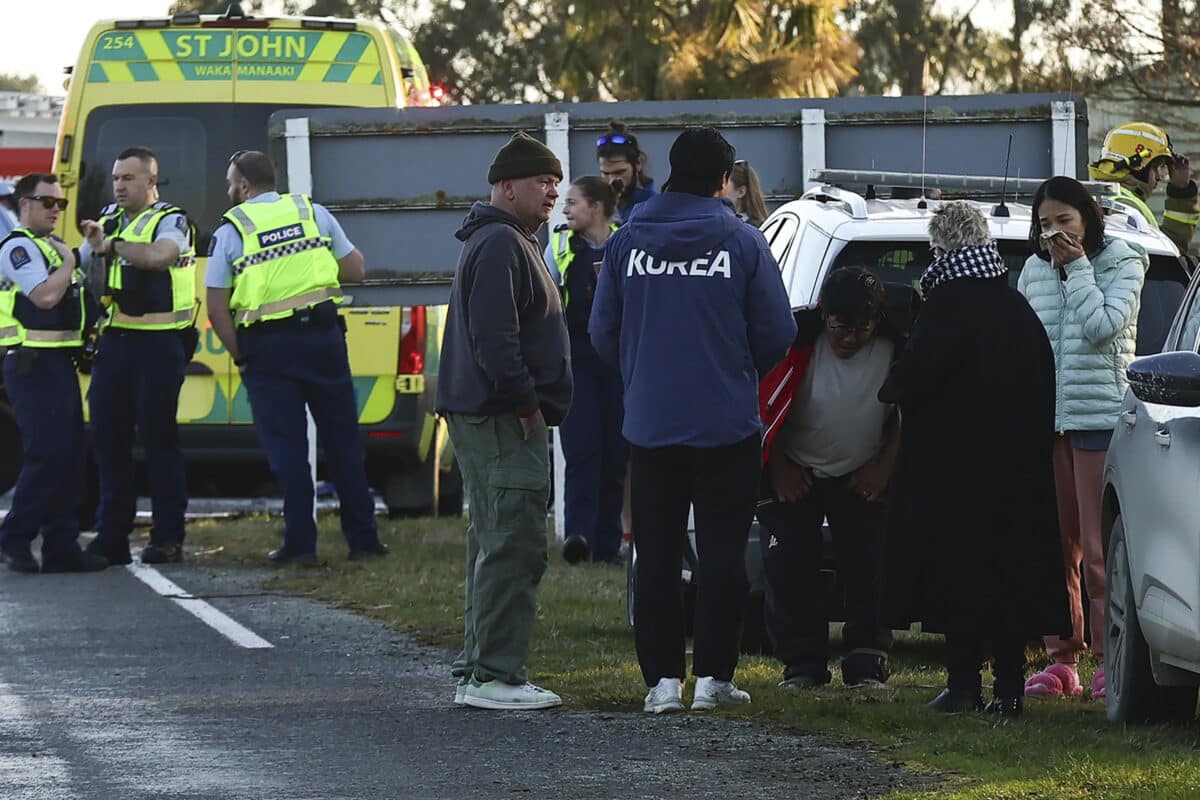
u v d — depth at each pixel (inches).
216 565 1963.6
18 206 2038.6
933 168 2085.4
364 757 1043.3
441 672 1337.4
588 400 1927.9
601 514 1963.6
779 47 4279.0
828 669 1320.1
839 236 1332.4
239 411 2290.8
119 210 1950.1
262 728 1128.8
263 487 2630.4
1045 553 1142.3
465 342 1171.9
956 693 1152.2
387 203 2126.0
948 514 1139.9
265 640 1483.8
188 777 995.9
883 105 2090.3
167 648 1446.9
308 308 1936.5
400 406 2303.2
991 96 2065.7
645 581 1171.3
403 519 2420.0
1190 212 1710.1
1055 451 1284.4
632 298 1170.6
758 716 1141.7
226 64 2354.8
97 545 1971.0
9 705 1210.6
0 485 2571.4
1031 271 1277.1
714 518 1163.3
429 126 2117.4
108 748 1072.8
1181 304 1214.9
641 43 4271.7
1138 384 1048.8
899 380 1143.0
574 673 1299.2
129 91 2352.4
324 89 2346.2
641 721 1136.2
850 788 948.6
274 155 2116.1
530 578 1187.3
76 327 1929.1
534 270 1173.7
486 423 1172.5
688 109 2114.9
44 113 3627.0
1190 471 1034.7
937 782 956.6
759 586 1306.6
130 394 1957.4
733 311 1156.5
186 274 1962.4
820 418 1213.1
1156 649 1069.1
